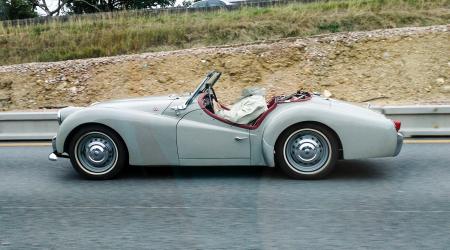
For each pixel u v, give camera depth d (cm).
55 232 451
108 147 614
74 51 1697
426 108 846
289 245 407
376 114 612
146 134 597
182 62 1348
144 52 1645
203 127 594
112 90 1280
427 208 495
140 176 642
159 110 605
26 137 925
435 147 782
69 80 1328
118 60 1385
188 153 597
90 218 486
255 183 596
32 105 1256
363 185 580
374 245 404
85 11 3722
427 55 1288
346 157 582
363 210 491
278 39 1483
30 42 1778
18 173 682
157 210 505
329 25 1645
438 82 1200
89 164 623
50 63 1426
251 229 446
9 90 1312
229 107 730
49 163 741
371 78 1243
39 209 520
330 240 416
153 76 1312
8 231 457
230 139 591
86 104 1243
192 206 515
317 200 525
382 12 1688
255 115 595
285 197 538
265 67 1312
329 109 584
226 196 547
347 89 1216
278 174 634
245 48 1382
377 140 578
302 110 579
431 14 1664
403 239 416
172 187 589
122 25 1872
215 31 1688
